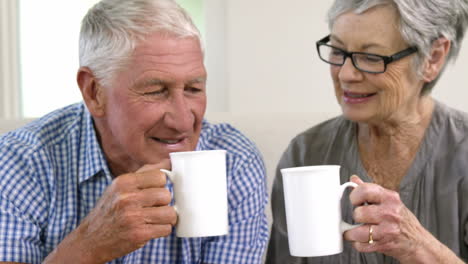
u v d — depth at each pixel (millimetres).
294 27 3379
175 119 1351
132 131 1379
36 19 3643
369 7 1435
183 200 1196
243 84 3447
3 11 3545
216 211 1197
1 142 1521
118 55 1354
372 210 1236
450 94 3193
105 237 1253
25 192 1450
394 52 1464
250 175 1537
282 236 1706
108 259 1282
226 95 3492
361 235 1230
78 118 1567
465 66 3156
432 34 1472
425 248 1285
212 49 3496
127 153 1419
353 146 1669
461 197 1558
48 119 1580
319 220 1185
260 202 1541
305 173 1176
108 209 1243
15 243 1408
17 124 1826
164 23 1343
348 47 1480
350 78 1479
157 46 1336
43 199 1473
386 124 1580
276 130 1862
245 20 3414
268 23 3398
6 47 3566
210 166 1187
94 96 1444
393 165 1625
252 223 1508
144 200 1225
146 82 1340
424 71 1518
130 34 1345
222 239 1496
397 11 1437
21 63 3645
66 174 1515
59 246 1301
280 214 1735
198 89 1384
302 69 3395
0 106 3568
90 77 1425
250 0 3398
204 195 1187
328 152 1702
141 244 1241
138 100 1358
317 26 3359
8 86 3586
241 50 3434
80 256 1277
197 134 1410
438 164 1586
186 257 1498
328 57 1569
